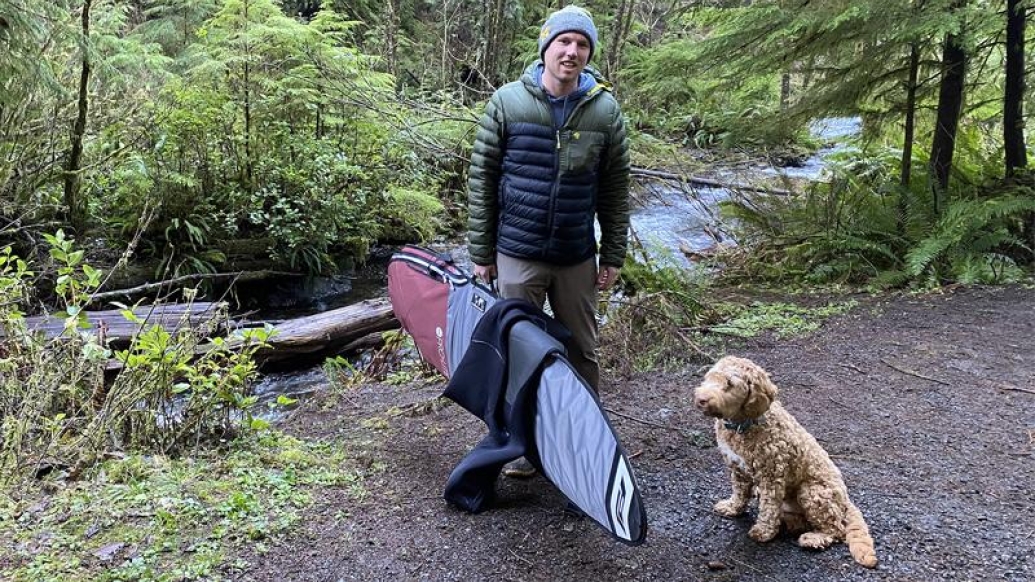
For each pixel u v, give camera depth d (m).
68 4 6.18
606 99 2.75
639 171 7.52
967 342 4.70
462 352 2.93
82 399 3.32
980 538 2.49
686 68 7.18
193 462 3.06
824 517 2.44
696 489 2.91
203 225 6.91
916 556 2.39
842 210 6.89
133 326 4.68
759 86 7.89
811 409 3.74
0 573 2.18
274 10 8.01
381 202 8.73
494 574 2.33
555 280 2.89
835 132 8.70
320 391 4.57
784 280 6.68
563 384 2.43
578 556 2.44
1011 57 6.42
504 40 14.96
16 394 3.12
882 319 5.29
